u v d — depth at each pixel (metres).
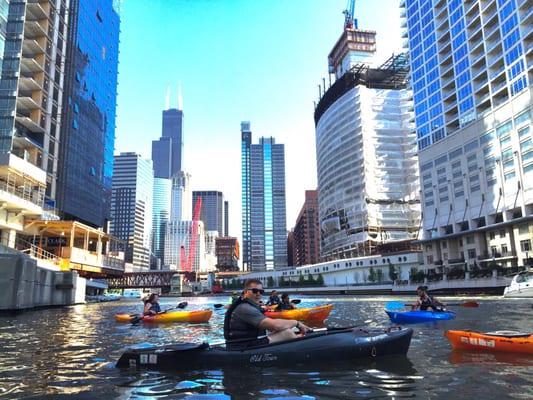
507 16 80.50
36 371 9.72
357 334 10.11
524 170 75.81
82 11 102.38
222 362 9.48
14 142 73.81
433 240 99.31
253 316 9.74
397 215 150.75
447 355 10.52
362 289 113.19
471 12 92.38
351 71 165.88
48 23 82.75
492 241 84.00
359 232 150.88
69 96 95.00
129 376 8.98
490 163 83.75
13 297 31.66
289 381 8.13
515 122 77.94
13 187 52.59
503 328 16.77
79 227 64.88
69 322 23.75
